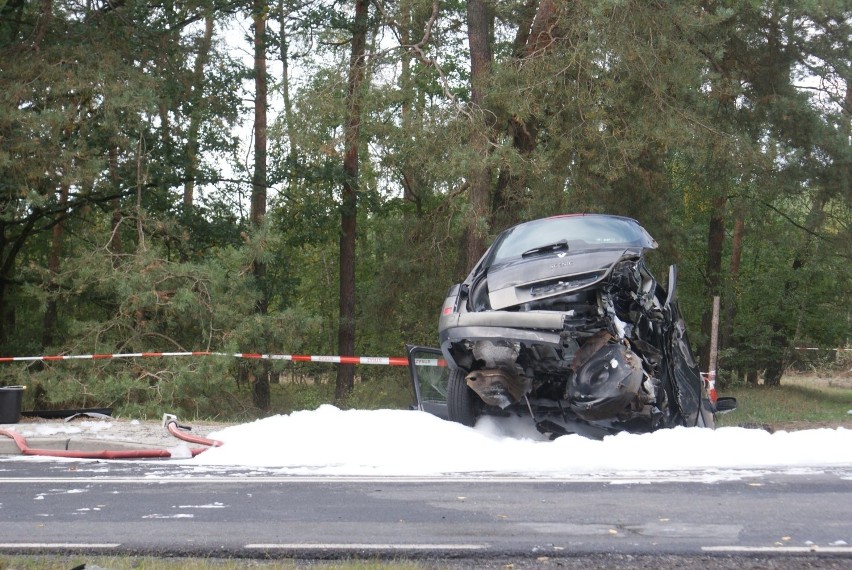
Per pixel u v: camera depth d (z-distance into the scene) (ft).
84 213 75.72
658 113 63.67
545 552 15.88
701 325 105.81
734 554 15.55
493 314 25.68
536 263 27.37
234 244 83.15
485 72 63.82
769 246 97.50
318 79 67.92
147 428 35.88
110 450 30.68
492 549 16.08
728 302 100.48
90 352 61.31
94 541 17.39
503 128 68.33
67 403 60.54
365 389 95.25
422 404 32.01
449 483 22.11
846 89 82.69
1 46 66.03
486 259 29.76
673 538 16.62
